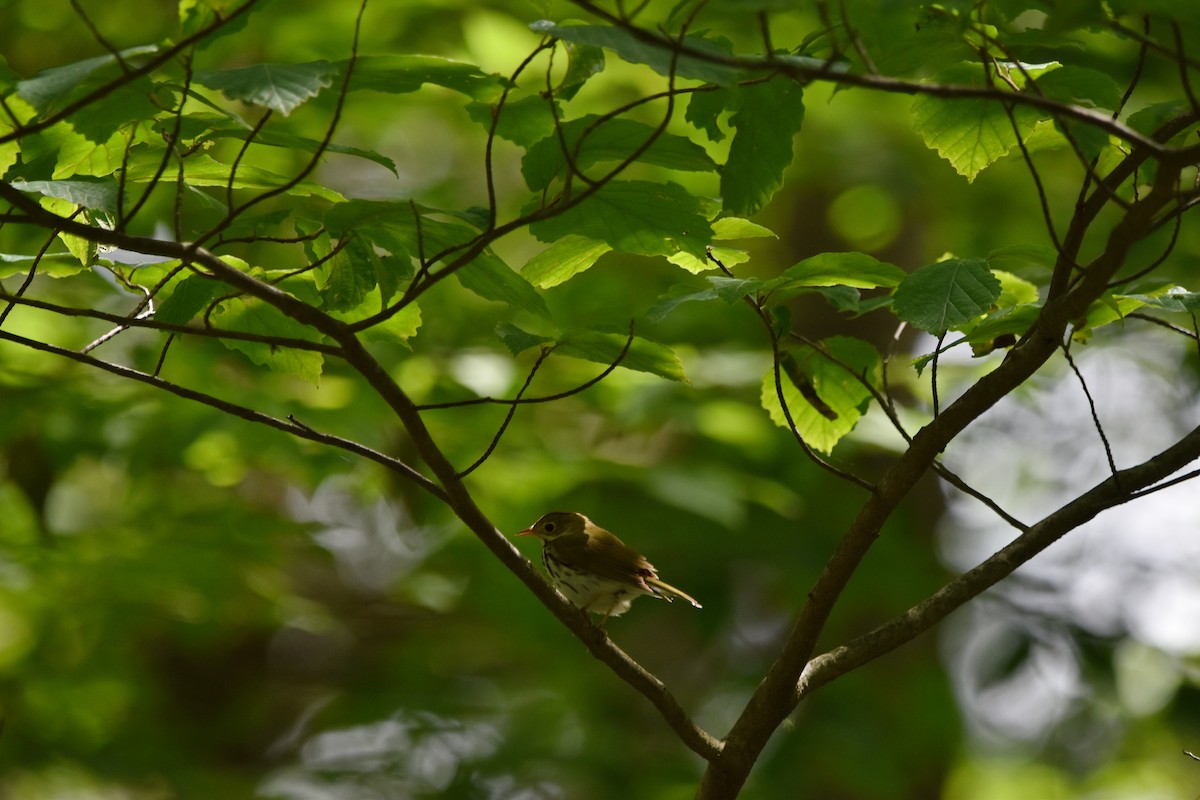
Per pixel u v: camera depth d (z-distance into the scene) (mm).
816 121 16172
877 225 18562
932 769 17953
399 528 18047
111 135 4289
